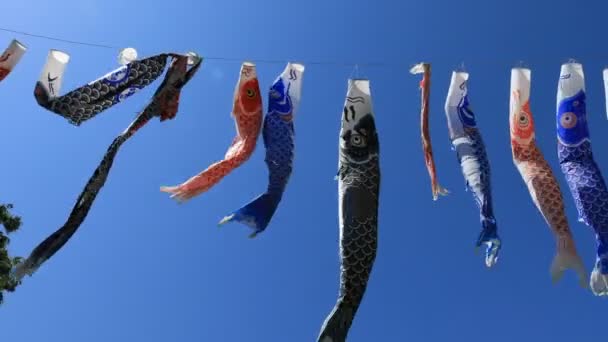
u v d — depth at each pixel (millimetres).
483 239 6773
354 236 6465
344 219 6551
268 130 7219
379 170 6840
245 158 7129
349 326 6113
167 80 7074
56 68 6973
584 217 6863
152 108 6934
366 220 6547
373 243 6473
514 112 7383
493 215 6891
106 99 7023
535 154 7270
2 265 7438
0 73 6754
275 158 7086
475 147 7246
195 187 6852
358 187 6688
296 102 7398
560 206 6934
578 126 7207
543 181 7043
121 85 7066
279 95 7367
